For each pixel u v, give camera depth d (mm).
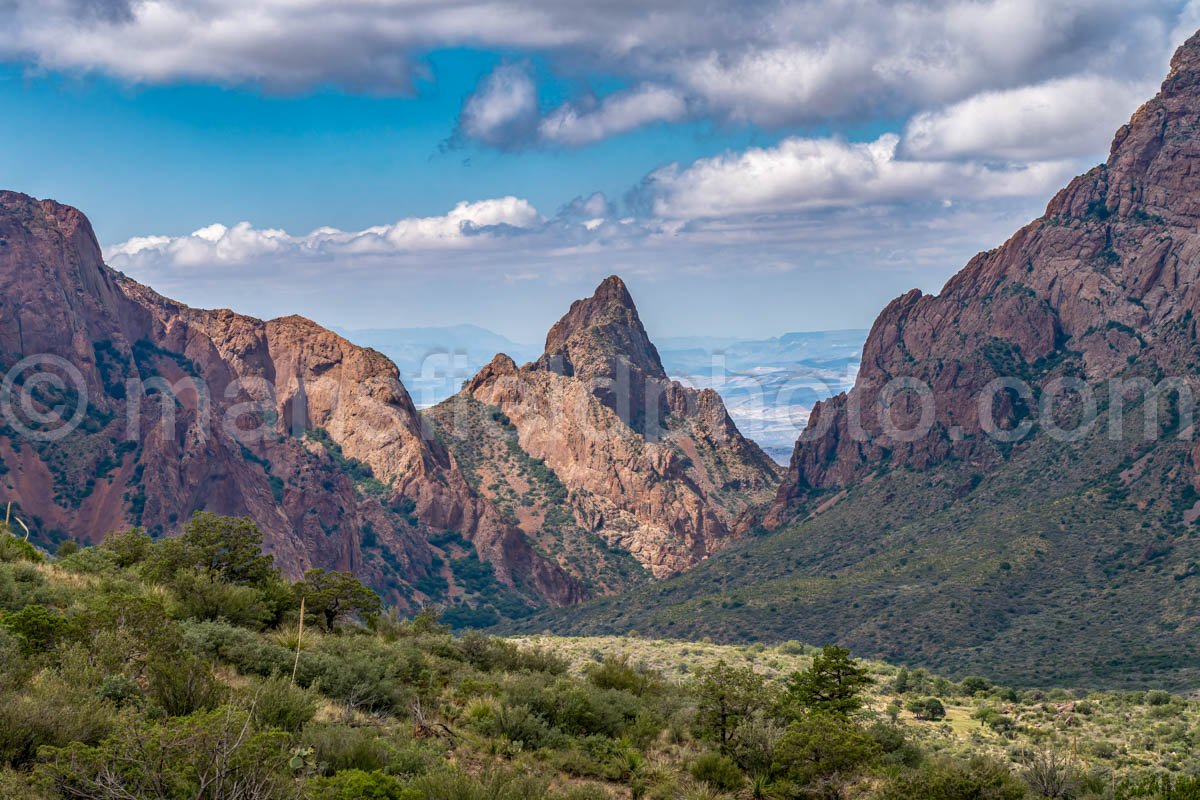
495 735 27516
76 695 19984
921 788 27672
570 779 25984
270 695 22922
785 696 36750
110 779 16172
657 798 25672
